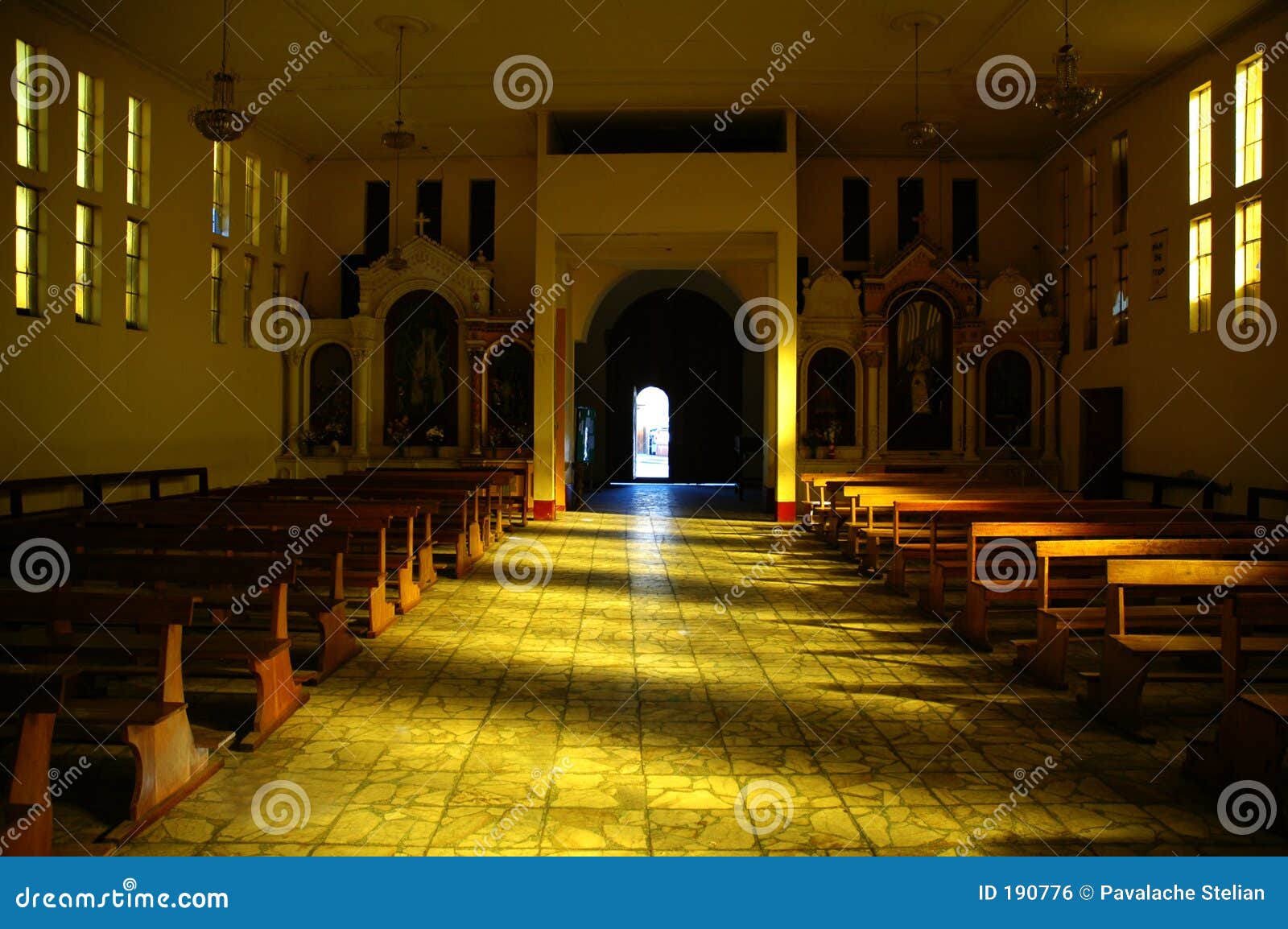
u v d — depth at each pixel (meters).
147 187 15.22
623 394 28.30
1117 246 17.06
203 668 6.16
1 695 4.07
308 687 6.74
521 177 20.94
